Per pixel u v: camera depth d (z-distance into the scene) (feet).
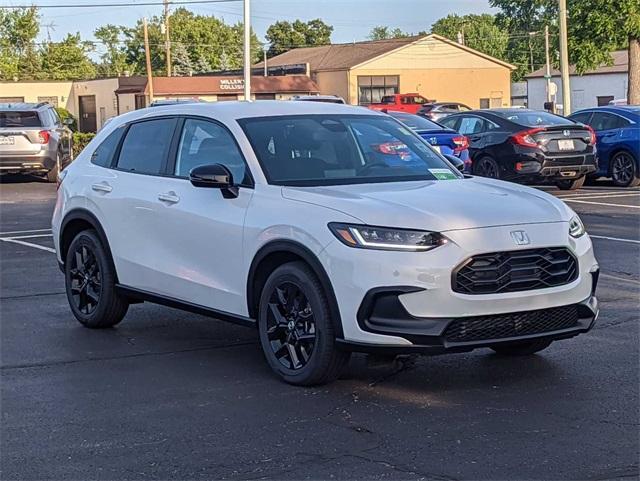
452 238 18.49
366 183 21.61
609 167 63.41
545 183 65.87
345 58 216.13
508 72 220.64
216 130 23.17
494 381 20.65
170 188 23.41
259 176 21.42
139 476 15.60
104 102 208.23
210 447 16.87
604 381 20.51
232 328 26.18
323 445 16.87
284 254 20.34
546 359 22.35
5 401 19.74
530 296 18.93
